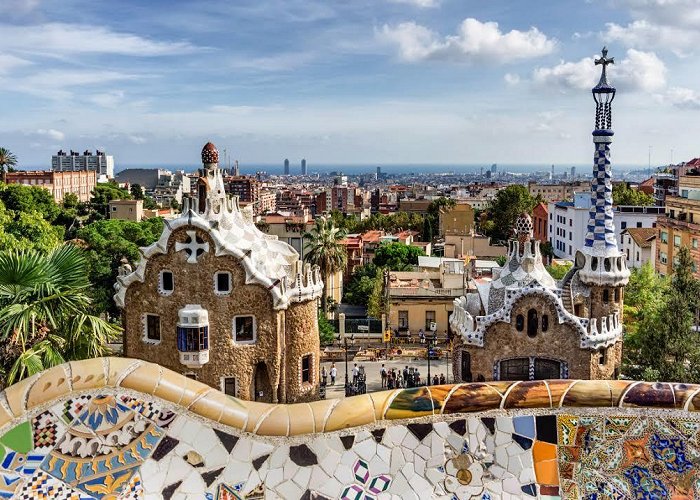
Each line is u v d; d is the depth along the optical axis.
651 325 41.50
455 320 38.34
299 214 132.25
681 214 79.00
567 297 38.72
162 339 36.41
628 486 7.20
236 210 38.59
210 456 7.20
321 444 7.33
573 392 7.36
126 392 7.16
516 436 7.34
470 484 7.28
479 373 36.44
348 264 98.81
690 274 41.47
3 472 6.83
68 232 105.69
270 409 7.44
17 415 6.91
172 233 35.44
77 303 18.89
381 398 7.51
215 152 37.41
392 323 61.75
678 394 7.26
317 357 40.16
